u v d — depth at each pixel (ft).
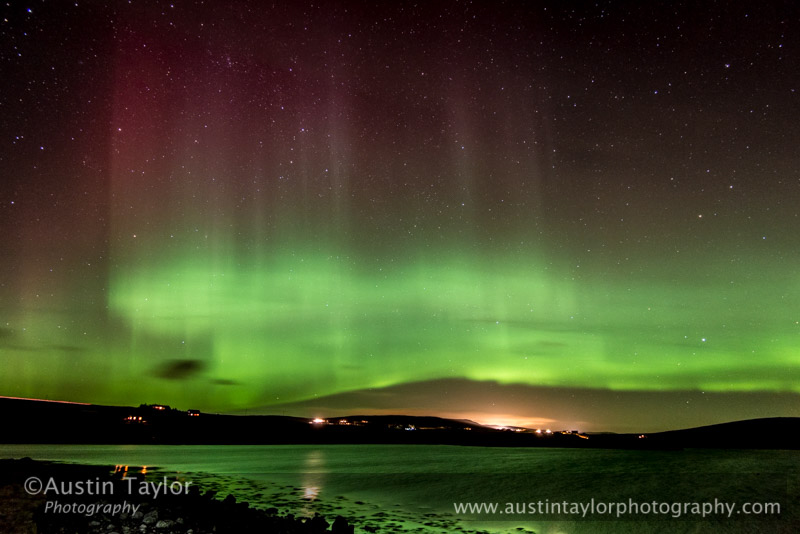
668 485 53.31
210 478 61.72
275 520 37.86
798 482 51.21
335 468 73.15
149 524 35.63
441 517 43.86
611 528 41.37
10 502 39.40
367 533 37.99
